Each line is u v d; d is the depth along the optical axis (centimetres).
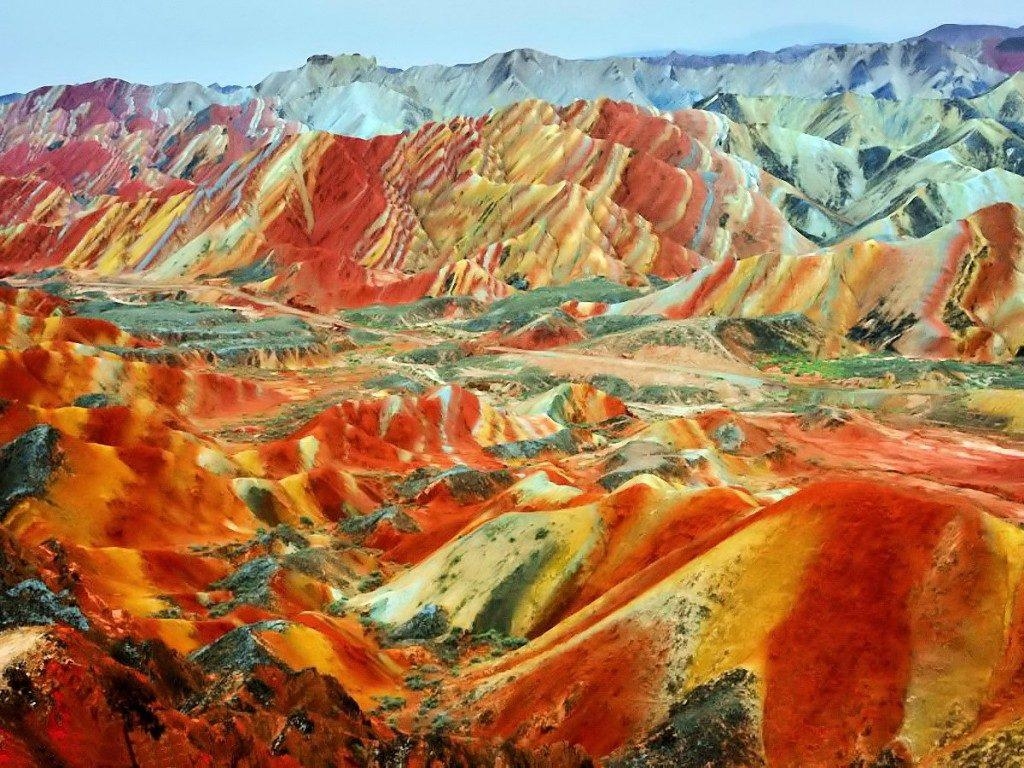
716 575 3356
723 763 2700
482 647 4091
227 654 3369
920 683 2777
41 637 2281
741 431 8181
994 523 3072
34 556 3825
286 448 7000
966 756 2514
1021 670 2702
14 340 9912
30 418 6009
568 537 4444
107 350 10119
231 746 2378
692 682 3073
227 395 9369
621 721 3036
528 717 3228
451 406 8700
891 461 8012
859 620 2994
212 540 5441
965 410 9431
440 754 2600
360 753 2617
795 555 3259
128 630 3412
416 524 6009
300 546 5428
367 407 8331
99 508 5084
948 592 2955
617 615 3488
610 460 7262
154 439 6197
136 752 2173
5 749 1925
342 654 3747
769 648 3028
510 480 6975
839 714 2781
